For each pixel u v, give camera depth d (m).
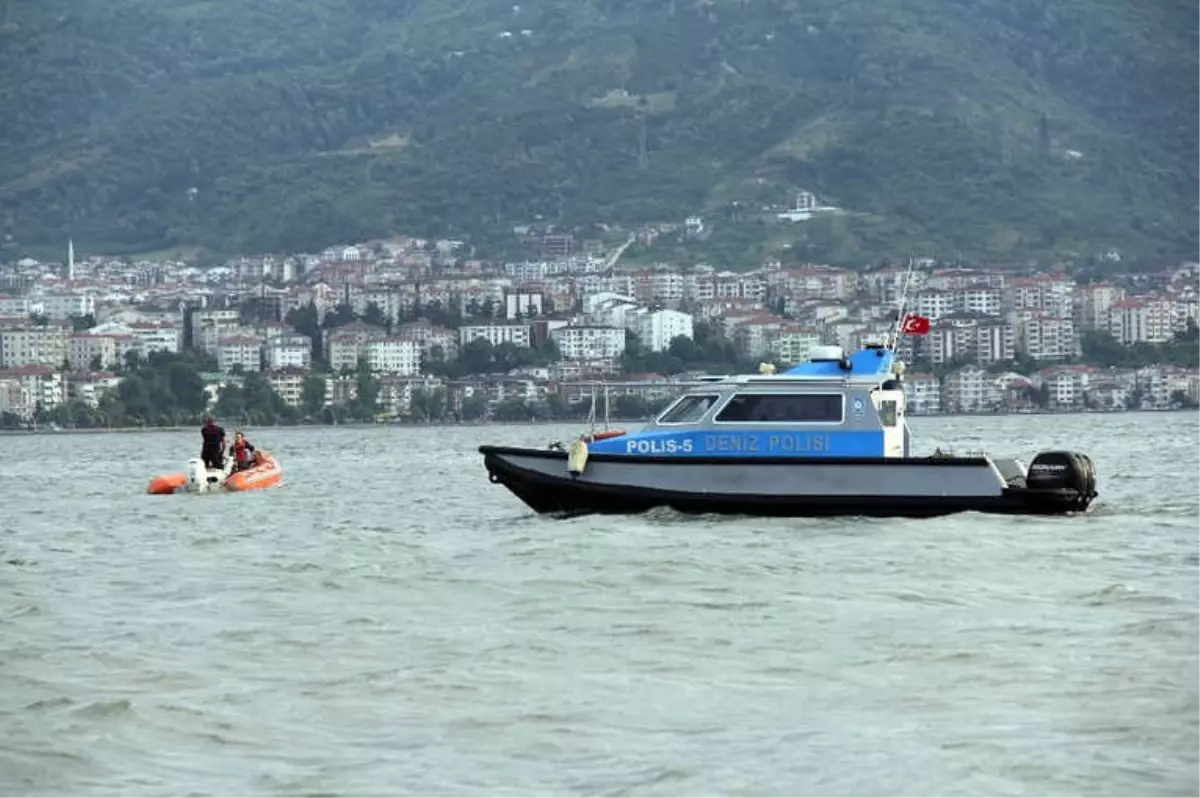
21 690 57.72
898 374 96.31
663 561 82.12
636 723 52.38
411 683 57.69
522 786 46.78
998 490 93.94
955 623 65.88
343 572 84.81
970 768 47.00
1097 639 62.09
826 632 64.62
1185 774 46.19
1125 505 113.38
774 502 93.88
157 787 47.22
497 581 78.75
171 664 61.50
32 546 104.75
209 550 99.44
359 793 46.47
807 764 47.88
